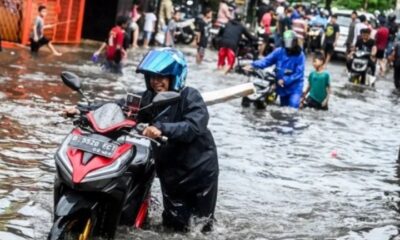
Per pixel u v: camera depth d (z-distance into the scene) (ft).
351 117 58.65
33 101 46.26
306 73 94.17
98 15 103.96
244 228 26.43
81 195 20.72
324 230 27.17
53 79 57.47
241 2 159.12
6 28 78.43
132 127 21.65
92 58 72.69
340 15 136.46
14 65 62.75
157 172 24.41
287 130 48.93
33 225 24.12
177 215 24.44
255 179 34.14
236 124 48.93
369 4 194.49
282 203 30.58
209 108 54.34
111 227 22.02
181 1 147.84
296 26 109.70
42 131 38.09
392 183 36.24
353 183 35.45
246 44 93.71
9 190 27.50
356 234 27.02
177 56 23.20
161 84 23.04
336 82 88.89
